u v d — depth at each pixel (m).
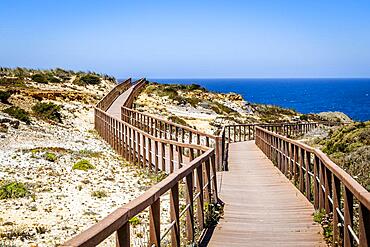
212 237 7.66
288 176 13.44
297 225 8.29
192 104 45.66
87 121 32.88
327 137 21.05
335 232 6.66
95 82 53.09
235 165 16.39
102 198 11.88
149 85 60.03
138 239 8.35
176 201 6.04
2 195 11.30
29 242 8.20
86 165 15.70
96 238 3.41
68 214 10.20
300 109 110.31
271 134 16.66
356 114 93.56
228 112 45.44
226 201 10.38
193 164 7.09
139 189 13.34
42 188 12.41
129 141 19.02
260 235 7.74
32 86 41.94
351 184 5.27
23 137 20.67
